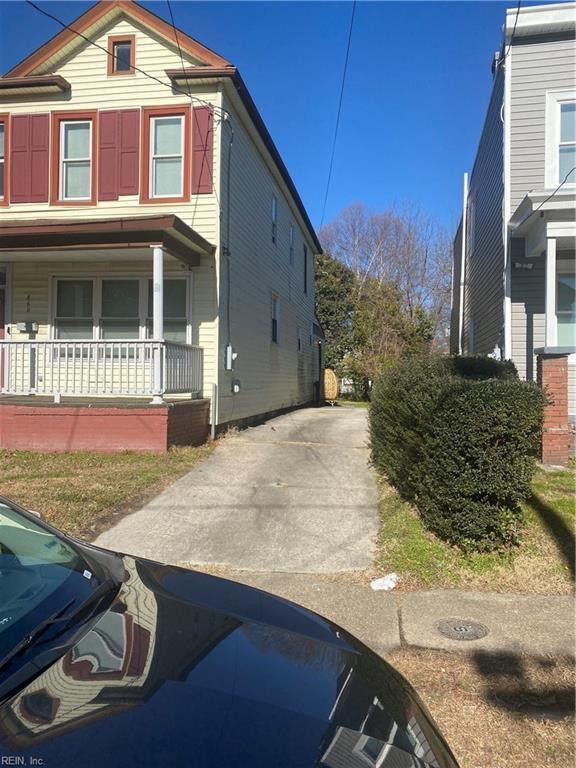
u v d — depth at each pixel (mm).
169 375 9531
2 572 2594
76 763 1558
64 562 2729
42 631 2156
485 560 5008
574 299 11859
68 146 11586
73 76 11445
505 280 12008
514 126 11836
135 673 1968
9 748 1586
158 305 9453
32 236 9961
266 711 1892
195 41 11031
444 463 5156
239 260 12578
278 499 6844
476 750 2793
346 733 1889
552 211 10195
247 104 11945
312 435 11859
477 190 16875
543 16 11461
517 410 4969
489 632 3896
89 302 11578
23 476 7547
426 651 3652
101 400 9789
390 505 6449
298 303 20703
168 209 11133
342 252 42031
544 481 7039
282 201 17547
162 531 5793
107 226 9430
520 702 3168
